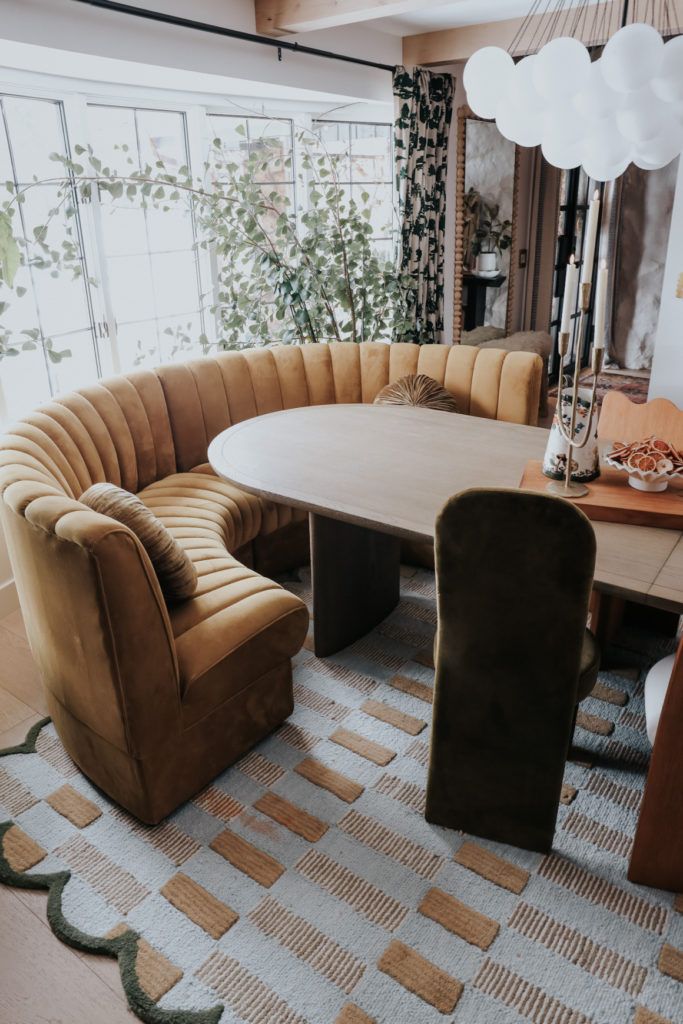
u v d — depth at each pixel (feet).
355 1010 5.10
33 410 8.77
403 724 7.79
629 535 6.38
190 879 6.08
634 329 22.62
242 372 11.46
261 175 13.89
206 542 8.45
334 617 8.80
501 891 5.96
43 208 10.41
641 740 7.51
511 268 19.22
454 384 11.76
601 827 6.53
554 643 5.33
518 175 18.54
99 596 5.58
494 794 6.17
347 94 13.67
